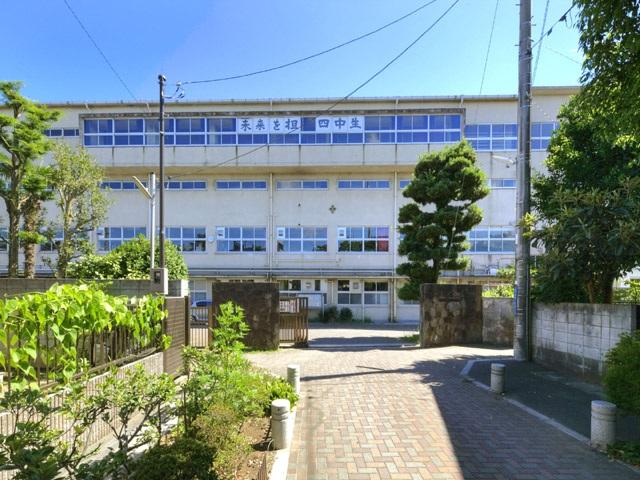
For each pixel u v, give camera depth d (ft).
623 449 15.17
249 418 17.35
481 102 90.07
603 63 17.31
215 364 15.23
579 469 14.14
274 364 33.96
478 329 47.16
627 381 15.33
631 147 29.91
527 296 34.86
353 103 90.74
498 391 24.00
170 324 25.14
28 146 49.34
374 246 91.76
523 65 35.55
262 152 88.22
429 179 51.72
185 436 12.23
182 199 92.53
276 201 92.79
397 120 88.58
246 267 91.56
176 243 92.02
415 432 17.74
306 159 88.07
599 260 27.02
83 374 13.71
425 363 34.06
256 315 42.45
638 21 15.61
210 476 10.09
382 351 41.37
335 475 13.61
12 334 12.28
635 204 25.39
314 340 54.54
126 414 11.21
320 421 19.16
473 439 16.92
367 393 24.29
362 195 92.38
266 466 13.20
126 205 92.38
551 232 28.40
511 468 14.21
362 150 87.61
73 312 14.56
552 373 29.66
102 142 89.45
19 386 12.28
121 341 19.36
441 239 52.49
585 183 32.96
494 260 88.58
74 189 59.31
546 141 87.86
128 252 50.85
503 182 89.40
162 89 50.16
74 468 9.22
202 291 91.25
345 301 91.56
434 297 45.60
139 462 10.23
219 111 90.43
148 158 88.69
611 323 25.08
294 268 91.45
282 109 91.50
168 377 12.80
